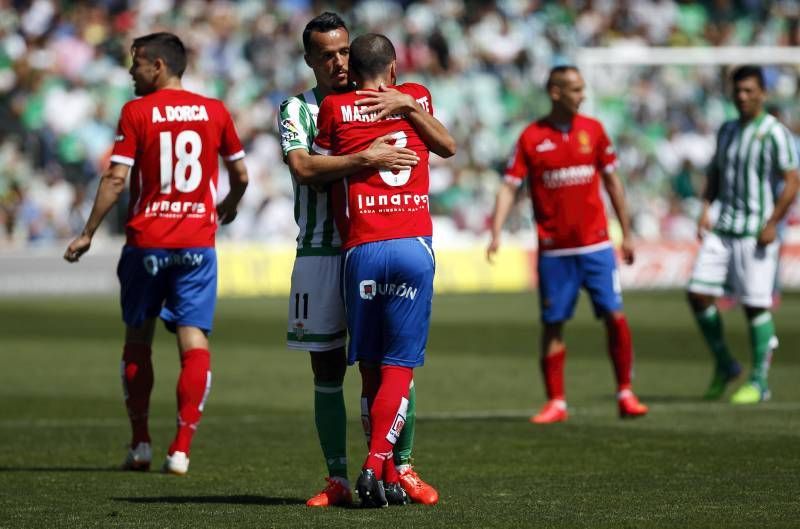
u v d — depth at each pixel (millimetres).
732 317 61906
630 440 26688
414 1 98562
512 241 82750
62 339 53219
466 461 24250
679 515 17641
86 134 83875
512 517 17641
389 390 18484
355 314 18688
